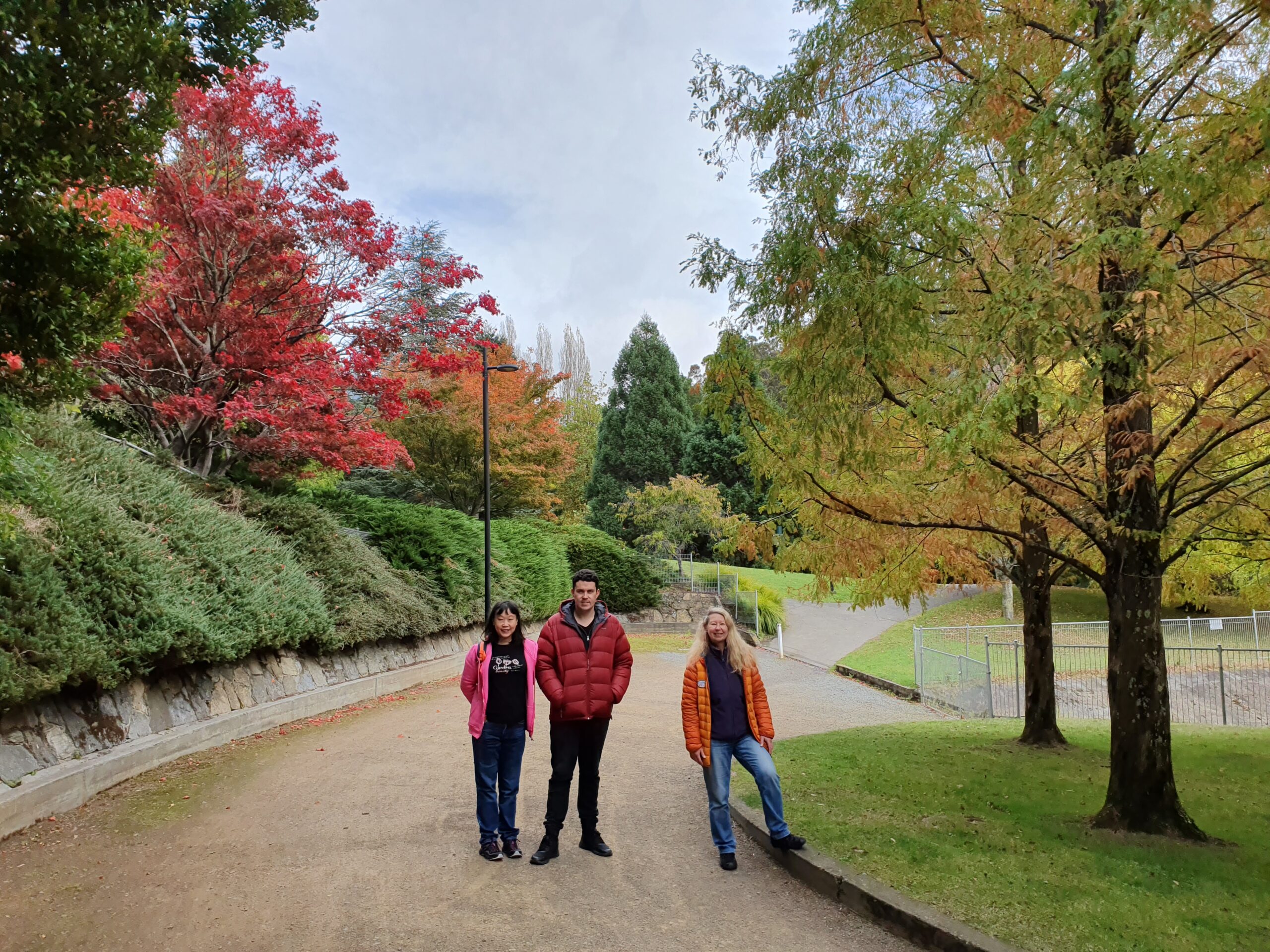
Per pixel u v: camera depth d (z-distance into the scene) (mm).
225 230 11859
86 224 4168
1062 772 8164
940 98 6422
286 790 6844
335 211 12812
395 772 7633
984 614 27125
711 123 6750
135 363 12094
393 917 4406
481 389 23344
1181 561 9266
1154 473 5762
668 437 42156
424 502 25828
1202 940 4008
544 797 7059
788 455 6332
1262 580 9578
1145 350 4867
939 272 5906
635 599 27703
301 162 12578
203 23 4672
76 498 7863
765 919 4523
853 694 16266
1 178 3789
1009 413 4699
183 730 7836
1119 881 4848
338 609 11781
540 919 4434
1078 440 7191
